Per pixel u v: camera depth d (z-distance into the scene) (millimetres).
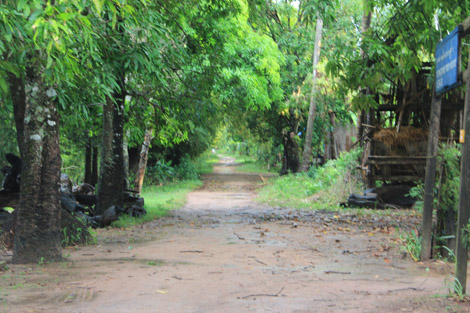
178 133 17297
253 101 22656
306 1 13039
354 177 17234
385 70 11305
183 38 14188
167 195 23062
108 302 4590
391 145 15055
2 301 4594
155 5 9508
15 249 6969
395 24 10680
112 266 6641
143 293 4984
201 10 13781
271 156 50875
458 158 7410
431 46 10500
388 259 7270
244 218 13781
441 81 6031
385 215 13445
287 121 36719
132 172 30422
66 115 11695
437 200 7328
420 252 7348
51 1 5684
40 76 6910
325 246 8594
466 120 4969
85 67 8125
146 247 8516
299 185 23219
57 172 7148
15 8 5570
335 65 10906
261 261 7133
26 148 6984
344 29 29016
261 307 4430
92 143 21422
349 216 13414
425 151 14977
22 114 10117
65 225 8742
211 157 91688
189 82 13445
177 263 6918
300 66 30766
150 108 15430
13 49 5934
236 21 19438
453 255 6750
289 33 30969
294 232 10531
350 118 30188
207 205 18891
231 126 45812
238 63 14680
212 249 8273
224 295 4926
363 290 5172
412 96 14688
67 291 5047
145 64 9133
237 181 37312
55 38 4688
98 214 13070
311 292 5078
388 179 15414
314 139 34750
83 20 4949
